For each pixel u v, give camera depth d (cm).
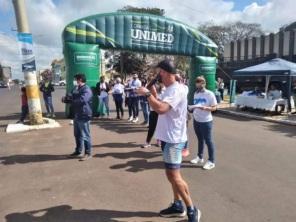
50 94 1436
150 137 845
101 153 786
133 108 1284
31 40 1116
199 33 1688
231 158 749
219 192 541
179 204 445
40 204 494
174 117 404
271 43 4484
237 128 1193
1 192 544
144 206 484
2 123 1298
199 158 710
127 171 648
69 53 1344
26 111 1220
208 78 1738
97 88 1388
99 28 1396
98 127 1164
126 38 1470
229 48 5200
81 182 586
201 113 664
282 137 1012
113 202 499
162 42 1578
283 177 616
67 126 1166
